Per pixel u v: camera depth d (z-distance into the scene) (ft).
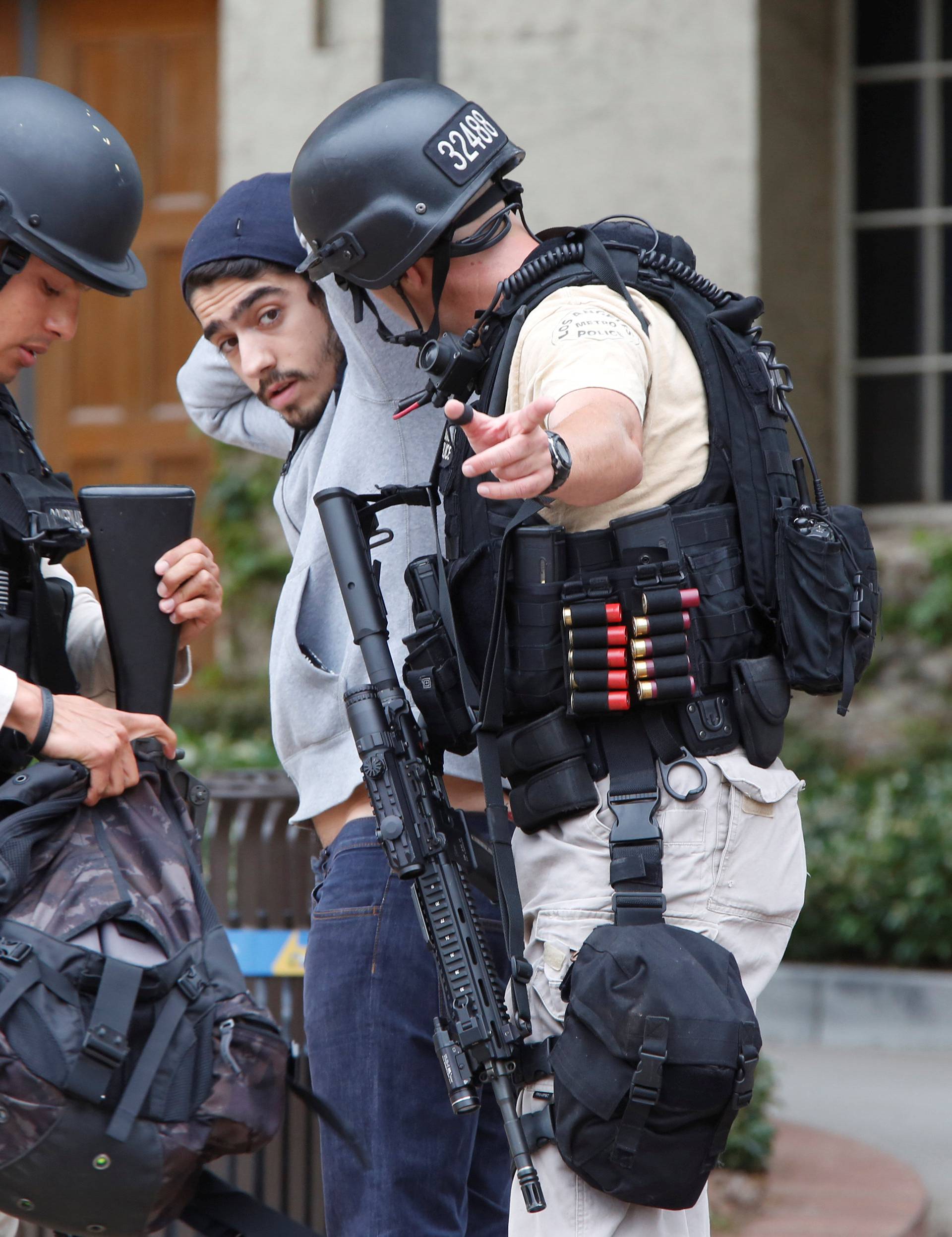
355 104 27.12
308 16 99.91
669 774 25.00
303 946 38.09
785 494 25.80
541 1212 24.71
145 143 106.52
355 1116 29.48
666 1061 22.95
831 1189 50.70
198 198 105.81
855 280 101.76
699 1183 23.88
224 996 24.11
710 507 25.35
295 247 32.07
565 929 24.85
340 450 31.65
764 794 25.08
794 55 97.50
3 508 25.90
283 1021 37.50
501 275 26.86
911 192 100.78
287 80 100.48
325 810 31.24
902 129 100.68
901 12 100.48
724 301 27.12
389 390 31.19
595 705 24.54
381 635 26.91
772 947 25.55
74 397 107.45
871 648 26.23
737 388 25.85
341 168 26.37
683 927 24.68
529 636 25.09
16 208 25.91
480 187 26.43
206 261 32.19
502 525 25.76
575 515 25.48
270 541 102.99
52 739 24.57
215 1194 24.67
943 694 92.68
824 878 77.97
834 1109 61.72
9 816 24.39
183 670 29.25
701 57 93.45
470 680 26.00
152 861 24.79
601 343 24.17
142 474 106.42
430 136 26.30
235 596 103.04
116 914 23.62
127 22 106.63
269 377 32.73
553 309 24.97
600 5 94.99
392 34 42.73
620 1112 23.36
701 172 93.66
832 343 101.60
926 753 90.02
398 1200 29.25
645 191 94.58
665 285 26.30
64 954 22.93
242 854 39.29
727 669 25.23
